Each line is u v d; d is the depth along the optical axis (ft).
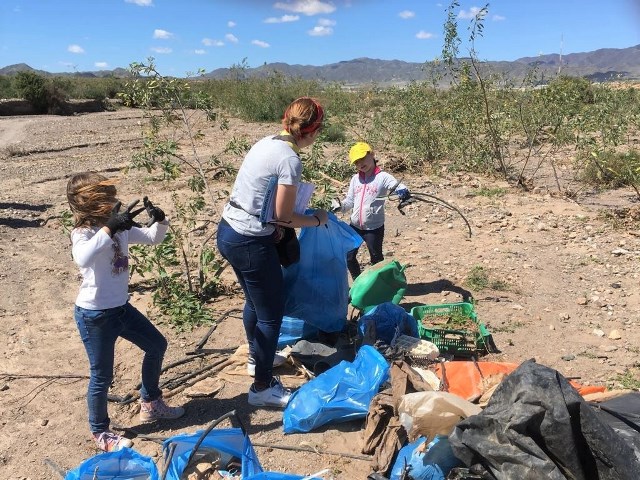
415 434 10.21
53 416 13.73
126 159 49.37
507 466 8.64
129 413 13.76
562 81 38.81
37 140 62.18
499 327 17.39
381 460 11.13
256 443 12.39
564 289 20.33
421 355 13.78
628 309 18.65
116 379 15.20
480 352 15.83
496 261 23.06
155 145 21.53
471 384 12.84
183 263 23.13
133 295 20.30
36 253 25.05
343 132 58.54
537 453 8.46
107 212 11.53
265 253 12.53
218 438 10.67
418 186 36.68
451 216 29.55
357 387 12.64
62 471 11.87
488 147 40.42
